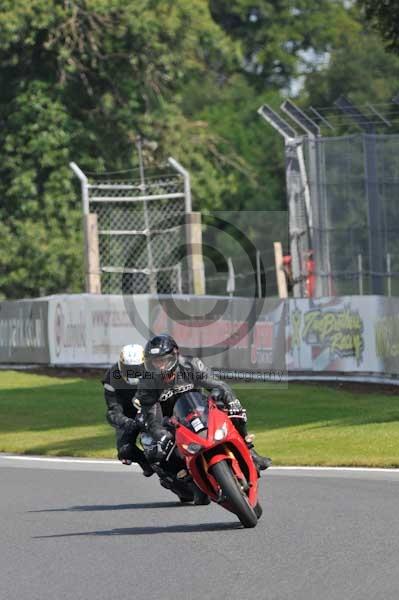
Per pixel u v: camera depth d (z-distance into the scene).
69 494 52.03
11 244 172.00
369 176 106.31
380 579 32.06
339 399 87.25
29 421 86.38
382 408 80.69
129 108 182.38
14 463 65.69
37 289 174.62
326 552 36.03
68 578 33.69
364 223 108.00
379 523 41.06
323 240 110.25
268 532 39.84
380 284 106.25
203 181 190.38
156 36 180.62
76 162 177.00
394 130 148.00
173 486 46.66
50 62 179.88
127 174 180.38
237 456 41.53
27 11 173.12
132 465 63.91
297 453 64.38
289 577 32.75
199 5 191.88
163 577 33.41
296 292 112.62
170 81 190.38
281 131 112.19
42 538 40.34
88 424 83.38
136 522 43.47
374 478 54.16
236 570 33.94
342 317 94.19
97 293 117.38
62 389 102.69
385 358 90.31
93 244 118.06
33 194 175.25
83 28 178.12
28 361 118.69
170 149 186.12
